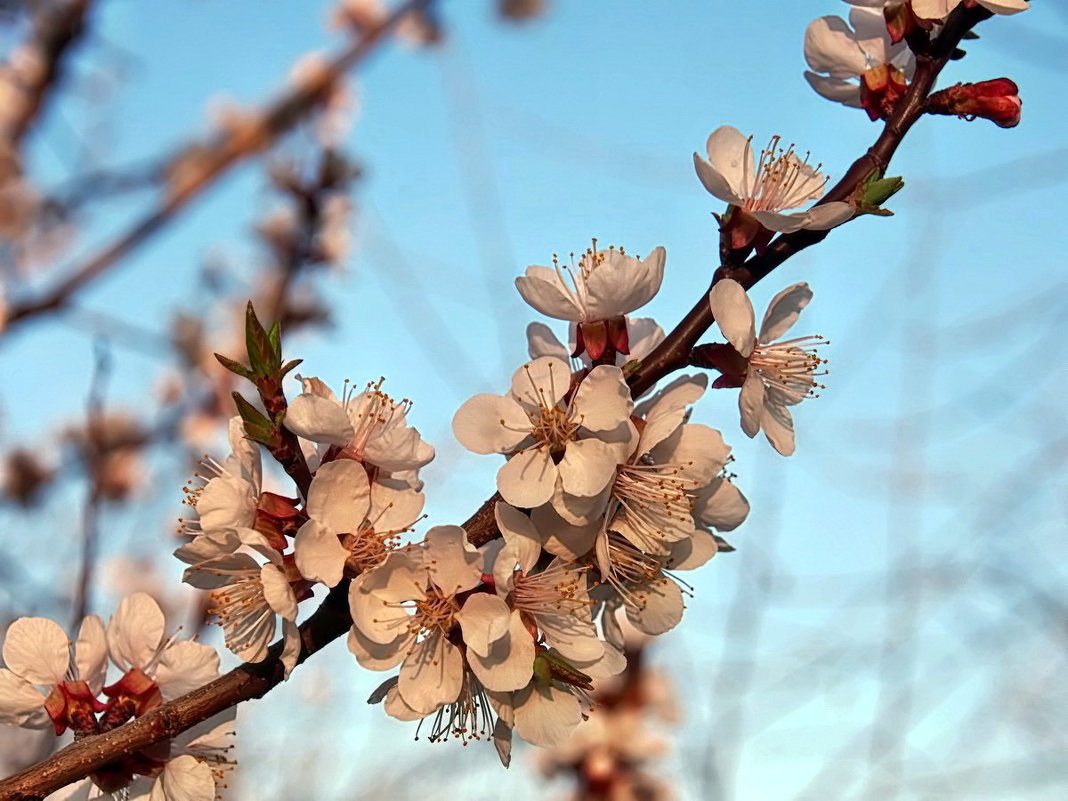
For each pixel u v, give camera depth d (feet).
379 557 1.10
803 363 1.19
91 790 1.16
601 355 1.16
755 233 1.16
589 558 1.15
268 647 1.12
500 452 1.13
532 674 1.11
